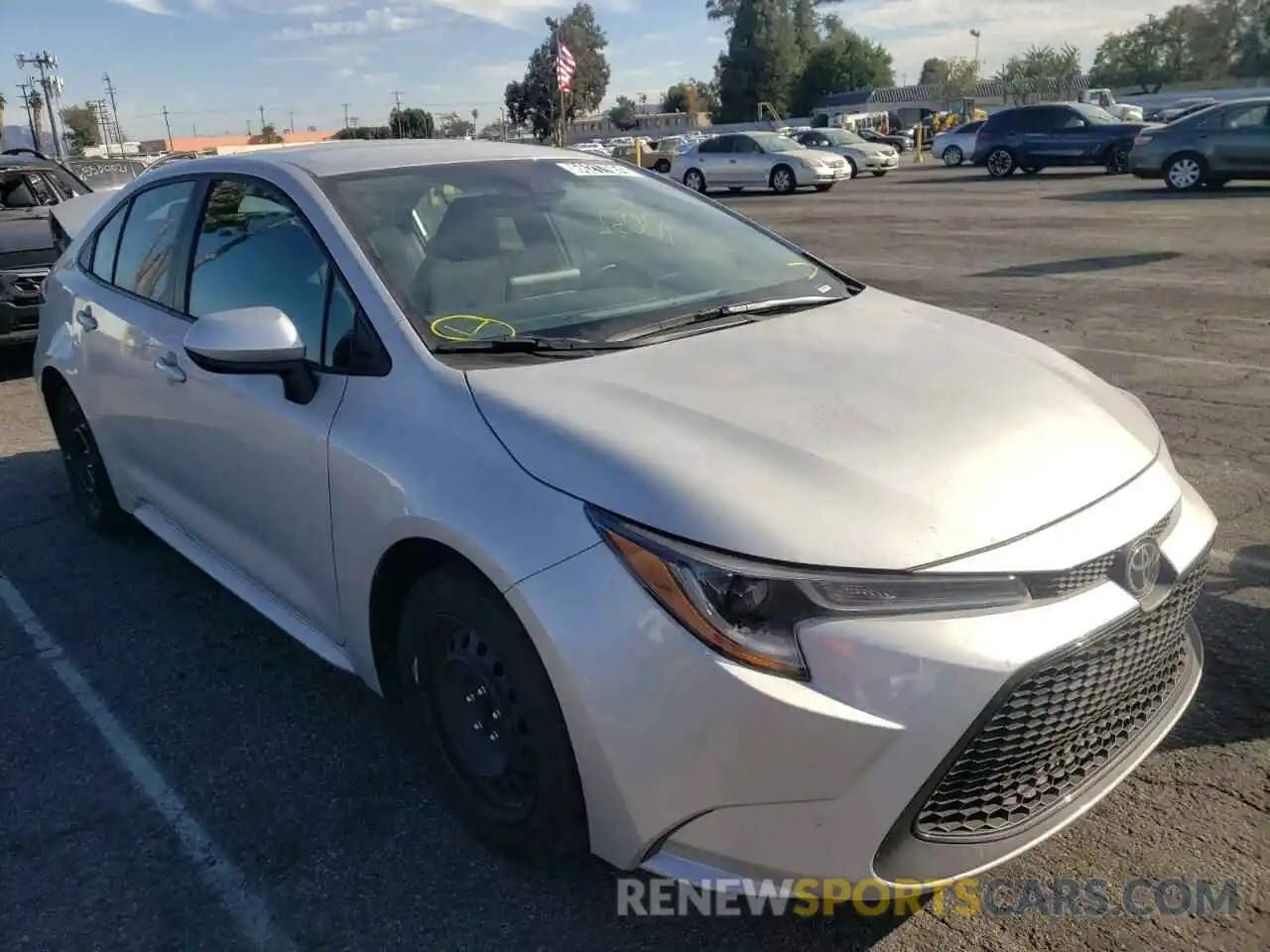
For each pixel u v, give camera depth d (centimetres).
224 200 359
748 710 201
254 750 319
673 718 207
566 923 248
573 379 260
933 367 276
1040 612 211
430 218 320
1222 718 316
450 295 295
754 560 205
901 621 204
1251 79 7225
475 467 242
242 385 318
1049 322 847
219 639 390
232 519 345
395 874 265
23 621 408
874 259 1245
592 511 221
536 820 242
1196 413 599
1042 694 211
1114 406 281
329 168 336
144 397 380
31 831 286
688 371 265
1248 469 511
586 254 335
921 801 204
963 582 208
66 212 722
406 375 271
